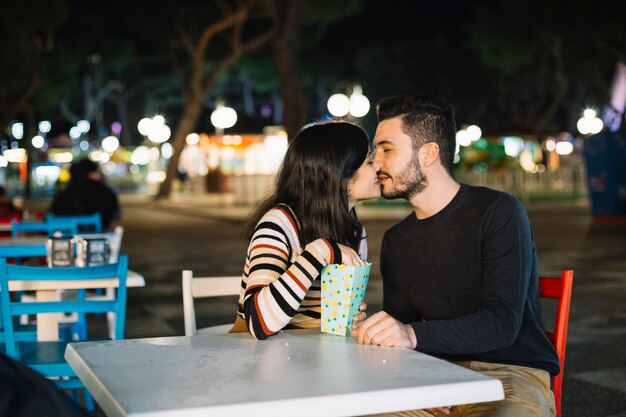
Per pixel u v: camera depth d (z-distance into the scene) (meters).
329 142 3.21
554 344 3.33
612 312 8.60
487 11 35.97
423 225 3.31
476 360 3.21
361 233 3.42
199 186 40.91
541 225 20.36
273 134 37.06
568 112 61.06
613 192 21.69
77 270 4.50
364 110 28.41
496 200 3.19
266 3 31.59
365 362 2.45
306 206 3.19
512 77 53.97
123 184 58.38
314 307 3.13
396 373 2.31
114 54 42.53
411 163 3.27
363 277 2.87
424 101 3.29
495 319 2.96
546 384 3.12
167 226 21.84
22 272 4.39
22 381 1.67
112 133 68.19
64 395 1.70
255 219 3.31
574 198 32.81
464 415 3.07
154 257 14.54
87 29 42.09
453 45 59.47
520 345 3.17
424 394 2.15
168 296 10.04
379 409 2.11
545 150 45.34
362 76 62.00
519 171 31.58
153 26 34.25
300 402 2.04
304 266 2.88
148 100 66.06
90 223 9.34
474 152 36.72
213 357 2.52
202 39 33.38
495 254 3.10
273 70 47.41
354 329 2.97
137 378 2.26
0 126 29.69
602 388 5.68
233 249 15.82
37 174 57.88
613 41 30.36
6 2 28.77
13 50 28.86
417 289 3.32
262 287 2.96
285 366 2.39
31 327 5.57
